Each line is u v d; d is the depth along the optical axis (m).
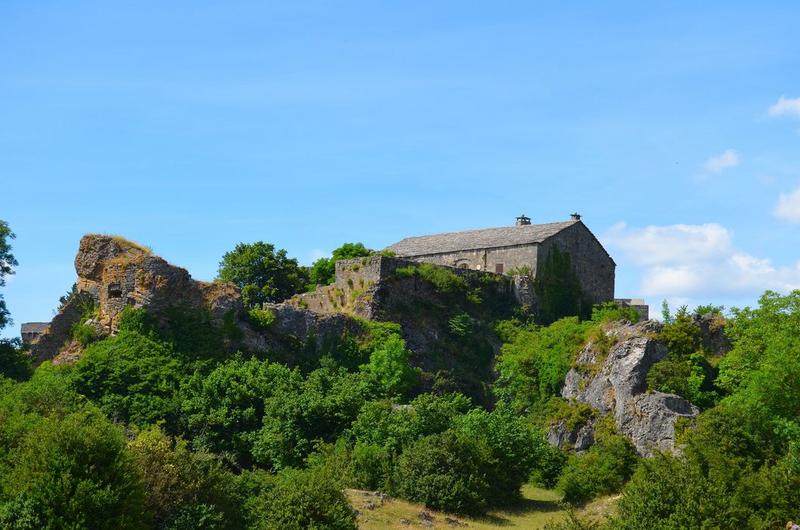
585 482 56.25
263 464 60.44
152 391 64.56
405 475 53.94
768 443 48.59
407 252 100.56
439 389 74.81
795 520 39.78
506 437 56.94
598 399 64.44
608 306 91.00
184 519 40.44
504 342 83.69
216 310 72.00
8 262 74.62
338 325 76.56
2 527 36.12
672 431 58.47
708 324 68.00
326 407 61.50
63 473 37.59
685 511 38.00
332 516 41.97
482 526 49.38
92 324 71.00
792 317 57.94
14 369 69.06
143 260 71.50
